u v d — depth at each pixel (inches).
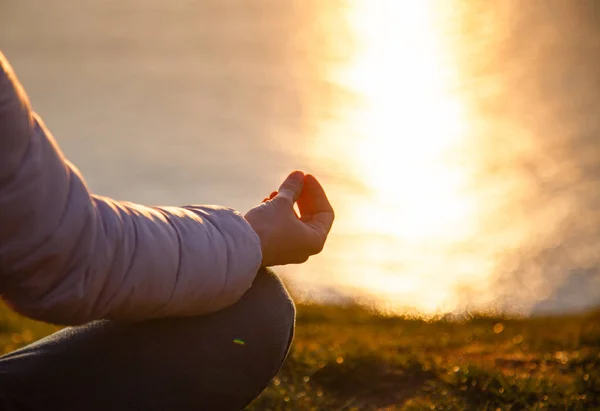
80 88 3818.9
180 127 2883.9
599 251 1322.6
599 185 1881.2
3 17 6638.8
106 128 2874.0
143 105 3388.3
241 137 2706.7
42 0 7652.6
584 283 1133.7
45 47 5403.5
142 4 7711.6
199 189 2030.0
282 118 3053.6
